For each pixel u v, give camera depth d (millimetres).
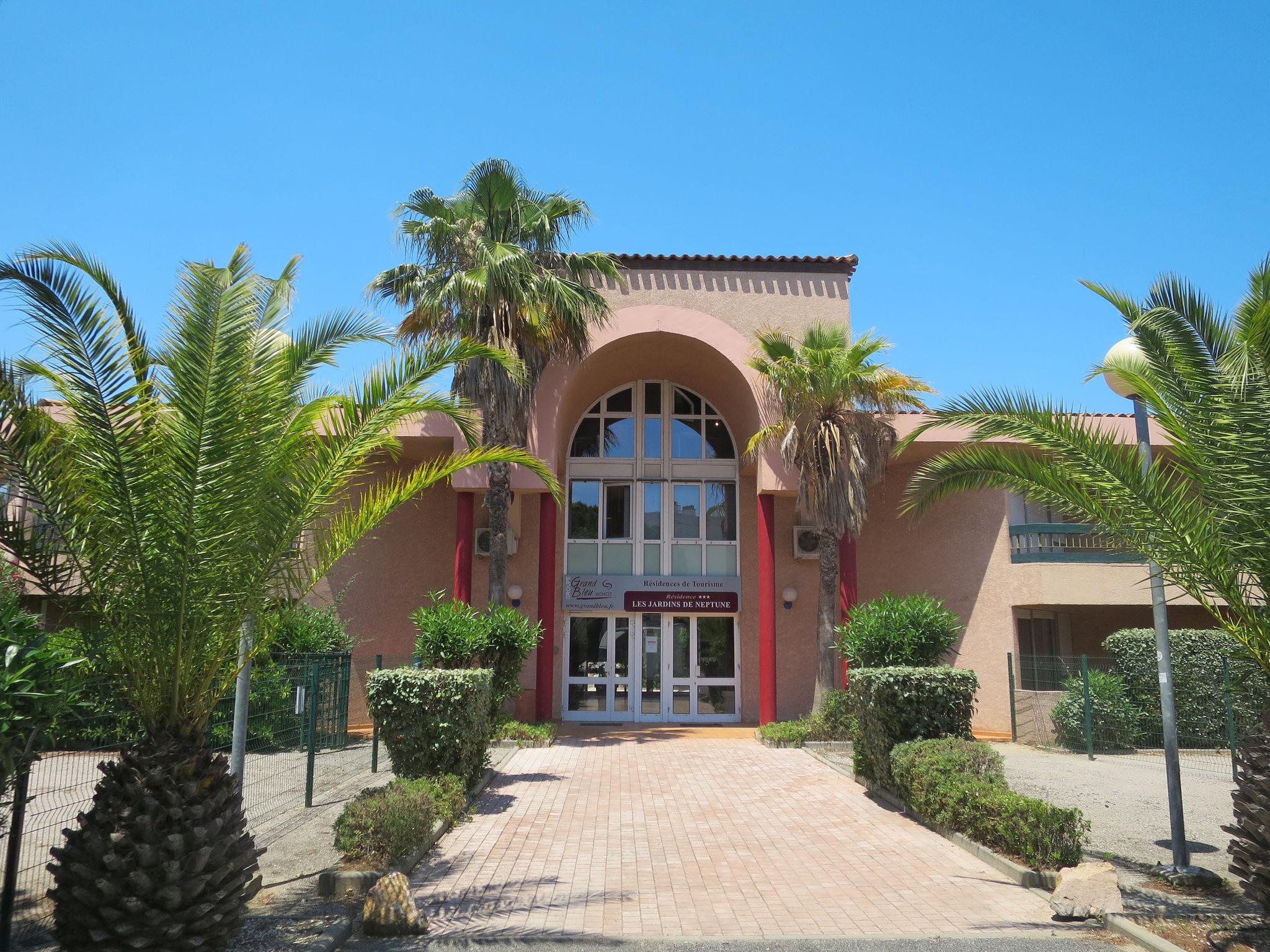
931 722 11445
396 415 7277
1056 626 21797
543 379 20094
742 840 9695
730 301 21438
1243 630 7383
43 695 5133
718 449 23094
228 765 6375
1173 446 7992
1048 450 8406
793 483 20109
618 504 22781
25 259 5793
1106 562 19469
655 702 21922
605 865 8641
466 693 11398
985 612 20297
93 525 5961
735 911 7180
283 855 8844
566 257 19125
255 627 6934
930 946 6336
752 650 22016
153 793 5730
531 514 21984
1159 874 8078
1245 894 6676
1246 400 6777
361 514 7402
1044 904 7332
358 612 20953
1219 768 14664
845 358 17922
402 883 6742
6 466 5805
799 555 21516
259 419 6312
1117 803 11625
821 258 21594
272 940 6293
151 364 6367
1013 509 20453
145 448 5984
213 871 5766
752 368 20062
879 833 9992
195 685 6262
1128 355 8680
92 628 6148
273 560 6613
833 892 7707
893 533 21562
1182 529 7371
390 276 18562
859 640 13203
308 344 7371
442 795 10133
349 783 12844
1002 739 18875
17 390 5762
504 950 6273
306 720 13234
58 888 5621
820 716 17453
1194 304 7520
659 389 23172
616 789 12711
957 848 9266
